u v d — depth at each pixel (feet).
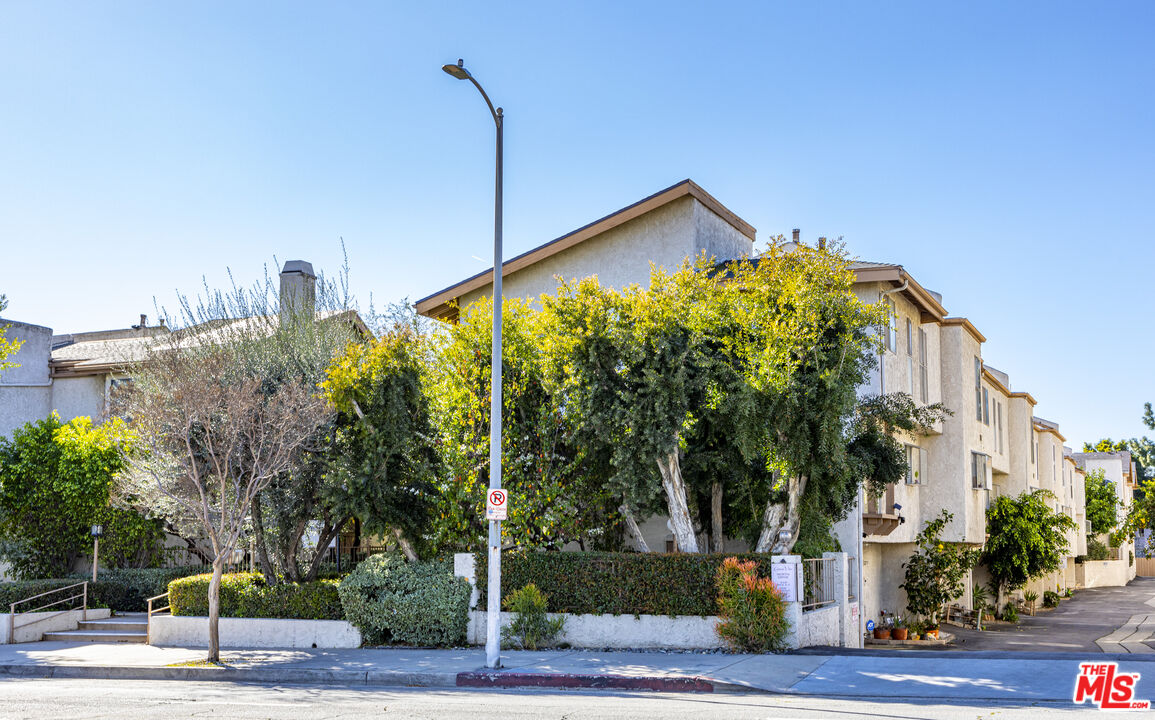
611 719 33.58
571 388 58.80
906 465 63.05
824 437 54.54
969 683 41.96
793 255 57.16
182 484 58.08
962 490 87.04
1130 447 309.22
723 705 37.86
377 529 60.29
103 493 78.28
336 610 61.72
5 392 94.68
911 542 83.82
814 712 35.37
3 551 78.95
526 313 66.54
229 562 78.79
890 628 77.97
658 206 79.36
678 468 59.57
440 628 58.85
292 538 66.39
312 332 70.03
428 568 60.64
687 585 55.26
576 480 62.18
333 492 60.95
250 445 56.75
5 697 42.65
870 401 63.41
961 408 88.28
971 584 102.83
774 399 54.19
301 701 40.57
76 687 47.55
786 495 61.36
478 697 41.75
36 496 79.56
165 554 83.25
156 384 64.95
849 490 60.54
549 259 83.25
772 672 45.65
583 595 57.00
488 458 63.05
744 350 55.77
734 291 58.90
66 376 96.17
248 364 66.03
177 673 52.60
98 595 75.92
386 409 60.80
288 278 85.05
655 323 56.54
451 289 84.69
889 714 34.73
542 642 56.85
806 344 55.06
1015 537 100.78
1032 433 132.57
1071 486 165.27
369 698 41.60
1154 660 47.01
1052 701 37.91
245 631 62.85
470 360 64.28
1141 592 166.61
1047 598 127.34
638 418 55.52
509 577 58.70
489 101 52.26
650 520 71.05
